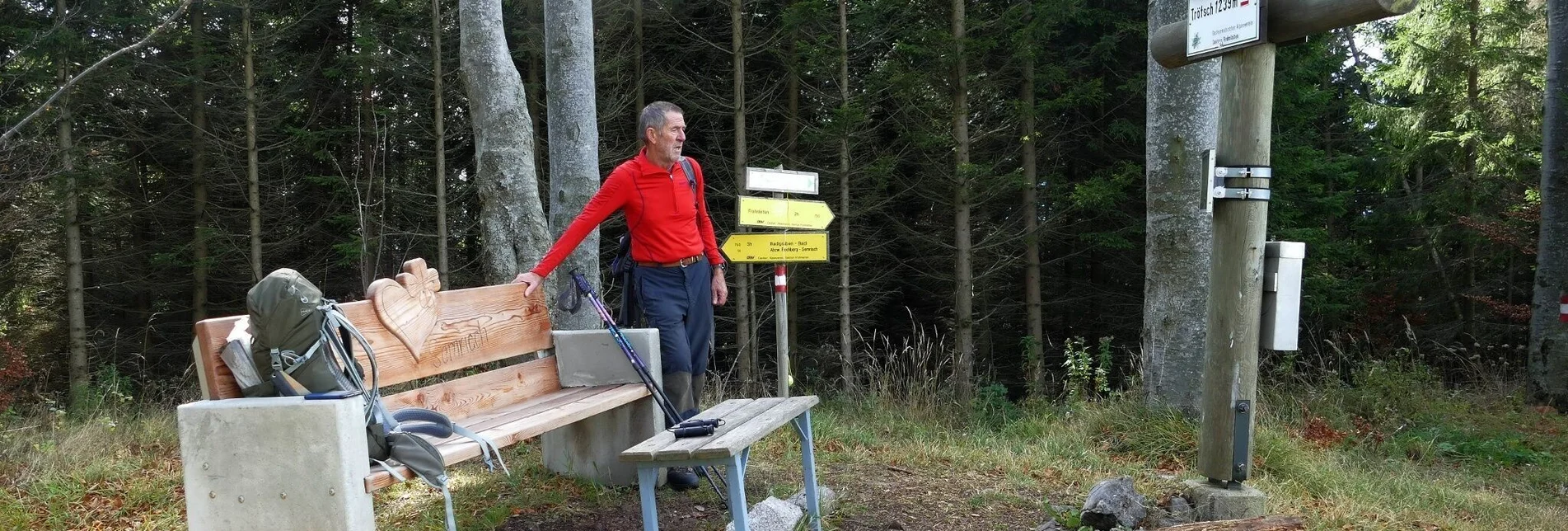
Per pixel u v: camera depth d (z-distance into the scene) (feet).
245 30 44.27
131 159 46.65
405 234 46.93
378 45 44.29
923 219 51.60
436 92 44.52
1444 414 29.37
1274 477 17.79
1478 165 45.93
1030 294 44.55
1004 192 43.45
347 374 8.84
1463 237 48.11
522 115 19.67
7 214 32.86
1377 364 31.99
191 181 49.06
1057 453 18.92
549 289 20.17
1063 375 45.88
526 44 46.34
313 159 51.44
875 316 55.26
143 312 50.65
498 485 13.38
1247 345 12.51
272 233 51.62
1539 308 35.63
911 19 42.60
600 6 44.91
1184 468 18.98
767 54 48.73
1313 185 42.27
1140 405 21.68
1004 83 41.60
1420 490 19.43
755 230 20.15
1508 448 26.76
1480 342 48.14
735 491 8.80
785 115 45.80
